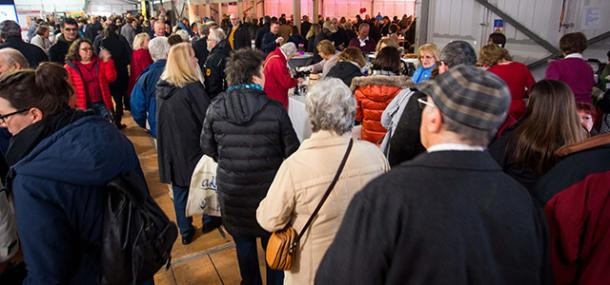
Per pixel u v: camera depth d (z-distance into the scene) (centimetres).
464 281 69
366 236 74
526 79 266
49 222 106
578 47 305
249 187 174
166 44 304
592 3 436
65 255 110
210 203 232
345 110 125
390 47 277
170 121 232
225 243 264
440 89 76
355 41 621
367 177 127
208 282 227
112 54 479
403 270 72
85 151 111
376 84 252
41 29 591
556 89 141
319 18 1255
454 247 69
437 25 622
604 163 102
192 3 1559
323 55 392
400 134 183
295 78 406
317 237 128
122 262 120
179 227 262
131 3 2086
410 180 73
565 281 105
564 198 103
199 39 538
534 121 143
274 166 173
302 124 336
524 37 510
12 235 126
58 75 121
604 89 366
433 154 75
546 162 140
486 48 280
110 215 119
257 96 171
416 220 71
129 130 515
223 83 379
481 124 72
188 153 237
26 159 108
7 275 136
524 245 74
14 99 112
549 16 479
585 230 101
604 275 98
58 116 118
